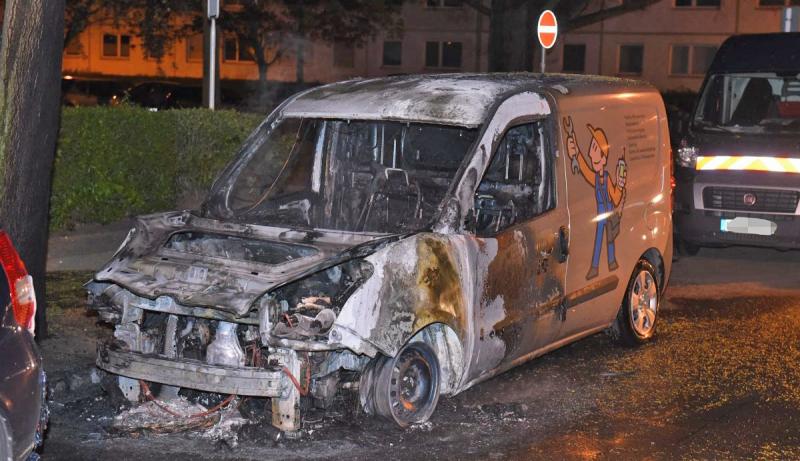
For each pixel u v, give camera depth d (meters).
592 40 44.84
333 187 7.82
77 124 11.74
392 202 7.62
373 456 5.71
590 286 7.35
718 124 12.15
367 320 5.62
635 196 7.95
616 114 7.74
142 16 30.33
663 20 44.16
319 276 5.91
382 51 46.38
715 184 11.74
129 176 12.48
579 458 5.84
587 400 6.91
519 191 7.39
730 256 12.64
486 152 6.36
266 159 11.08
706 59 44.22
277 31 35.00
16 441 4.55
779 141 11.66
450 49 46.00
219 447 5.75
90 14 28.84
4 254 4.68
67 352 7.48
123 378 6.27
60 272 10.22
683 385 7.29
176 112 13.28
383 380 5.93
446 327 6.21
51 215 11.47
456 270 6.06
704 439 6.20
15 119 7.04
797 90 12.00
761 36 12.74
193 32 32.12
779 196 11.50
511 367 6.75
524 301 6.63
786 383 7.38
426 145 7.75
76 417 6.22
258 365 5.88
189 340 6.01
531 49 22.83
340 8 31.75
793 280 11.14
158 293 5.69
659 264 8.52
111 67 48.03
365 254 5.70
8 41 7.00
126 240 6.31
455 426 6.26
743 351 8.22
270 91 38.94
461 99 6.58
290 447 5.77
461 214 6.19
